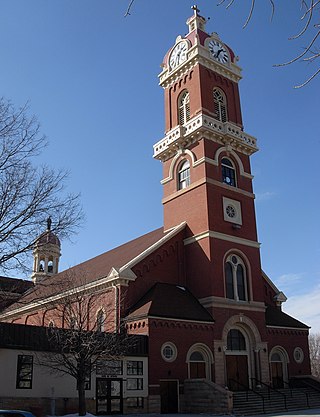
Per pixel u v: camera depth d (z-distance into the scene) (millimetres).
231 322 35688
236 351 35781
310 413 28594
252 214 41312
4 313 50125
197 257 37656
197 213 38719
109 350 26031
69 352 26766
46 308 37906
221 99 44125
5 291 23094
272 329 39000
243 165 42406
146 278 36031
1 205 20344
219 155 40656
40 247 22547
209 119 40844
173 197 41438
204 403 29906
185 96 44125
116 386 28531
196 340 33188
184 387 31344
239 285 38031
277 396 33031
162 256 37531
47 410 25891
